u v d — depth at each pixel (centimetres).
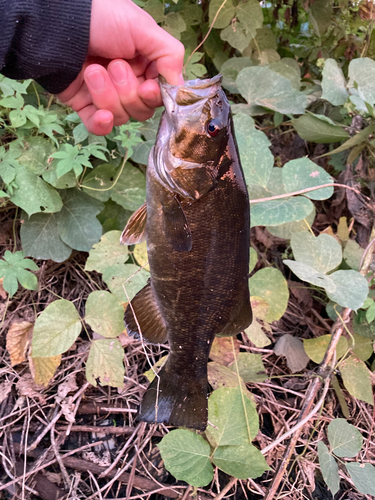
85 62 44
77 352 56
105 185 61
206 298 39
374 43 82
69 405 50
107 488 47
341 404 59
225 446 47
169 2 75
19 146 57
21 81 60
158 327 43
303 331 65
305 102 74
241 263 39
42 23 38
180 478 43
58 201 58
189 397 43
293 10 83
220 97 37
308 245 59
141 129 65
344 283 55
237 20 75
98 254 56
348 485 56
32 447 47
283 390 58
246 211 38
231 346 55
